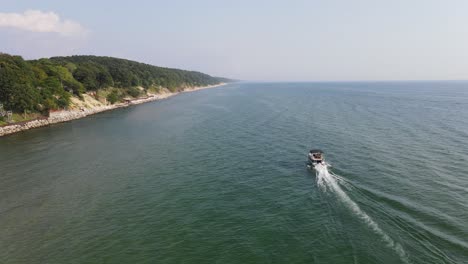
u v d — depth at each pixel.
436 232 30.14
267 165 53.84
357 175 46.44
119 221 35.50
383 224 32.12
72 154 65.31
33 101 100.88
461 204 35.88
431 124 86.62
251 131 84.56
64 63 161.12
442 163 50.59
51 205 40.38
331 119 101.25
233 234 31.80
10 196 43.62
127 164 57.34
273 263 26.81
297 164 53.84
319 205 37.44
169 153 64.12
